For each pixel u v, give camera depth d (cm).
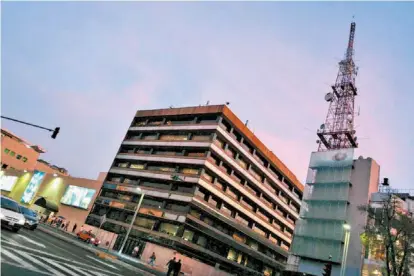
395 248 2573
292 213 6975
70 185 6162
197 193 4741
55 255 1480
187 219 4522
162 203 4875
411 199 3509
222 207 5162
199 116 5509
